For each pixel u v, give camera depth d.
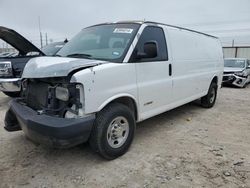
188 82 5.60
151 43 4.01
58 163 3.67
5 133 4.81
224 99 9.07
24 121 3.35
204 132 5.14
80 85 3.19
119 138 3.83
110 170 3.49
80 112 3.24
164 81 4.68
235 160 3.87
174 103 5.16
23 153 3.97
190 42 5.74
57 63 3.45
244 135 5.02
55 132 3.04
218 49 7.59
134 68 3.94
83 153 3.98
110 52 3.96
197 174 3.42
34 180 3.23
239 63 13.57
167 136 4.83
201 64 6.26
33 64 3.70
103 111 3.54
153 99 4.45
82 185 3.13
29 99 3.86
